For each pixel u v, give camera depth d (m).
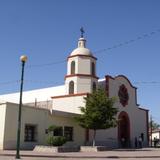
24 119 37.25
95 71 49.41
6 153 29.30
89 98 42.41
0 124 35.12
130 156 29.97
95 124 41.16
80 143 44.69
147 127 59.53
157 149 46.72
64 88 53.03
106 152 35.88
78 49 49.31
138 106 58.03
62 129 42.56
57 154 29.98
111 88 50.91
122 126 53.12
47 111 40.53
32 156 27.73
